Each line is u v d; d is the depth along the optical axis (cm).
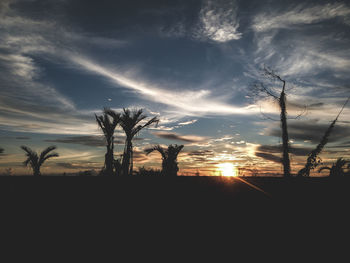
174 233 434
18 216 489
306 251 358
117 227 454
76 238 416
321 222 377
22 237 414
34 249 377
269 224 414
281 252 360
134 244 394
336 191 371
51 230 441
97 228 452
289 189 424
